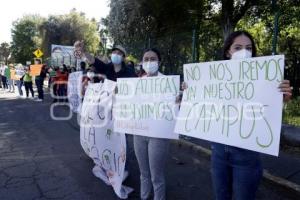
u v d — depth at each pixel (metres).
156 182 4.20
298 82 10.03
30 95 22.09
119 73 5.51
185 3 12.52
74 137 8.84
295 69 10.16
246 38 3.19
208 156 6.88
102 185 5.31
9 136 8.90
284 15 11.02
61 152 7.24
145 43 11.95
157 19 14.02
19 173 5.87
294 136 6.99
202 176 5.83
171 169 6.21
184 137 8.14
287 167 5.89
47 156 6.93
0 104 16.58
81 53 5.54
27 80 19.97
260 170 3.08
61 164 6.37
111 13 16.06
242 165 3.05
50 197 4.86
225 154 3.18
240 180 3.06
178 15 13.45
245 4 11.99
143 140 4.37
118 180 4.81
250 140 3.00
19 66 24.47
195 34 9.67
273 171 5.70
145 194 4.52
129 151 6.11
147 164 4.46
